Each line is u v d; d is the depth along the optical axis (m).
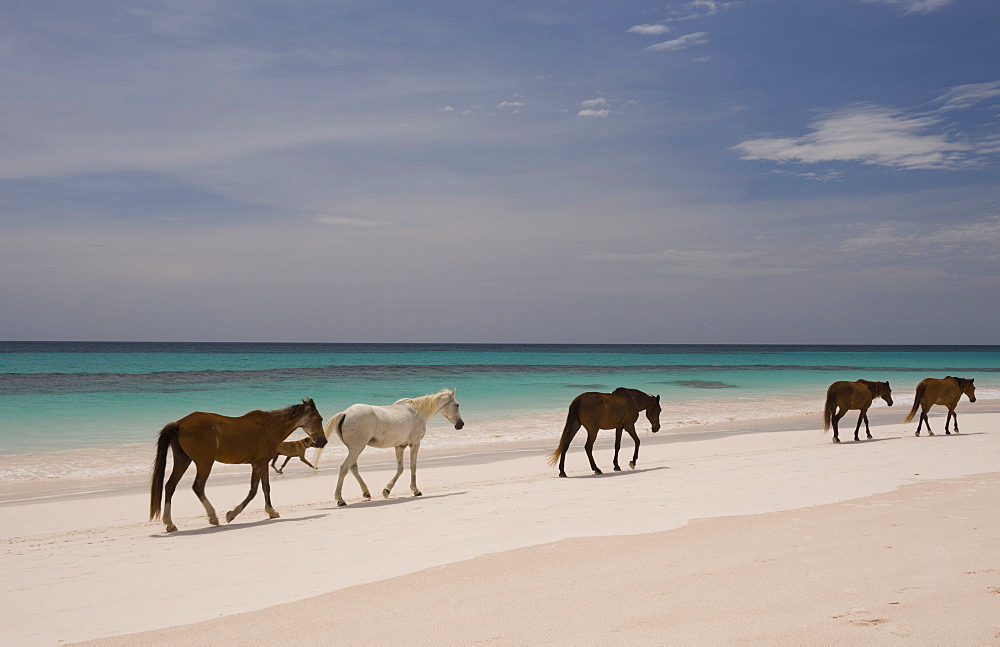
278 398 31.64
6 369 53.78
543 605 4.82
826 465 12.69
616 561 6.02
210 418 9.98
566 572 5.73
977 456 13.41
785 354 142.75
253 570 6.70
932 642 3.75
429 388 38.38
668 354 134.88
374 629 4.51
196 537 9.05
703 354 136.62
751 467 12.97
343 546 7.67
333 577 6.14
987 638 3.77
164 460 9.68
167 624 4.99
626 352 152.88
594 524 8.02
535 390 39.12
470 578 5.71
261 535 8.87
